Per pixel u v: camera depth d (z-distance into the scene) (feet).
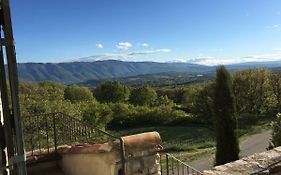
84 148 19.65
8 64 11.98
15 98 12.23
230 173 11.75
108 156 17.90
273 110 129.70
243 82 122.83
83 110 108.37
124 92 176.14
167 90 182.70
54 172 21.24
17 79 12.22
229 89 52.85
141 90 168.04
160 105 153.28
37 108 66.49
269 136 98.02
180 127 129.49
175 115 134.62
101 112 123.44
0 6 11.80
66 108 78.59
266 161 12.59
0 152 12.78
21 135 12.49
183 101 160.66
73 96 149.69
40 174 20.76
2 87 12.28
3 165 13.16
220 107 52.80
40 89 92.89
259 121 123.24
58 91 100.78
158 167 19.53
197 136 111.24
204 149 90.99
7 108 12.37
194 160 77.10
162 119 136.05
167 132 121.80
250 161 12.69
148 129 130.31
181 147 94.84
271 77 130.21
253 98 124.06
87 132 21.85
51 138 30.45
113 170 17.61
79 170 20.15
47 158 21.44
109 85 176.35
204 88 126.11
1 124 13.71
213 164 68.28
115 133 125.08
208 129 120.78
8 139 12.42
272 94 127.85
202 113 126.62
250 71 126.93
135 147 18.44
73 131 22.90
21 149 12.51
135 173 18.39
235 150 52.29
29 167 20.70
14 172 12.43
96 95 180.34
